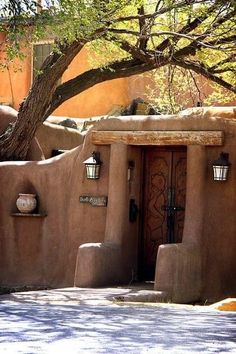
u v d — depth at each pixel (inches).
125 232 569.3
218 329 348.5
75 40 541.0
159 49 632.4
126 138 567.2
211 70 640.4
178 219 585.0
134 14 620.7
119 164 567.8
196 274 531.8
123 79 877.8
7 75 944.9
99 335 318.7
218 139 542.6
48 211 604.7
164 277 506.6
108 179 577.0
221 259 542.3
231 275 541.0
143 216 593.9
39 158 686.5
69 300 450.0
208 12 581.6
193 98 790.5
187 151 552.1
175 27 623.5
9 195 619.2
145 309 420.2
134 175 584.4
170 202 586.6
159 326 351.3
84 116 890.7
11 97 940.0
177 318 384.2
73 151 600.1
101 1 518.6
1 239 617.9
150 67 632.4
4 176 621.3
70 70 882.8
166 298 500.1
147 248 590.9
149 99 840.3
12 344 292.4
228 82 705.6
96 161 576.4
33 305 424.5
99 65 703.7
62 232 597.0
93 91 887.7
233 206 543.8
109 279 546.0
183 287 516.7
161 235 588.1
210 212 545.6
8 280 611.2
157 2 641.6
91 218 581.9
